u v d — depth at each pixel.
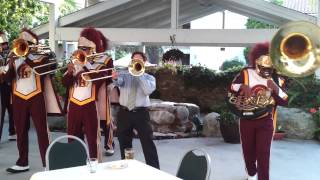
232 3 10.34
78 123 5.20
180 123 8.40
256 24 18.31
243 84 4.70
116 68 5.35
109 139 6.61
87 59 5.12
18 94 5.43
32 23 13.06
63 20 10.41
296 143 7.82
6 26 10.45
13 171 5.60
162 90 12.00
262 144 4.70
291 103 8.87
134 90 4.96
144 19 11.55
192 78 11.75
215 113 8.50
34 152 6.76
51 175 3.13
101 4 10.14
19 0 10.94
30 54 5.37
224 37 9.52
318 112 8.31
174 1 9.93
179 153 6.83
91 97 5.17
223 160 6.42
